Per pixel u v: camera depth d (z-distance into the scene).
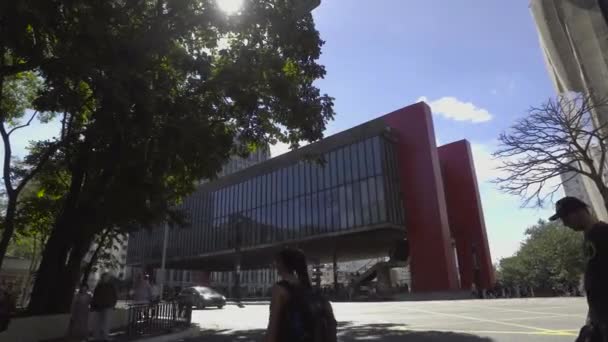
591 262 2.82
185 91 13.95
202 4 12.43
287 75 14.99
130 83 9.91
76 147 13.98
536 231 66.88
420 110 47.84
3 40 8.85
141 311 12.78
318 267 30.25
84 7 9.75
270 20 13.09
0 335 11.11
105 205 13.62
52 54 10.61
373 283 55.19
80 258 15.42
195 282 108.94
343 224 47.91
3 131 13.52
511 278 67.56
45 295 14.15
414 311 20.06
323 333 2.82
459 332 11.17
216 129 16.17
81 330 12.56
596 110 12.46
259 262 78.56
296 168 55.53
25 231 20.31
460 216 51.62
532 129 17.84
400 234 48.78
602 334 2.68
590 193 15.98
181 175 17.33
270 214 57.69
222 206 67.19
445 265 42.00
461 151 53.84
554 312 15.42
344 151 50.16
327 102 15.56
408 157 47.50
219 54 14.51
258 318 20.61
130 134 11.20
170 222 15.86
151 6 12.80
